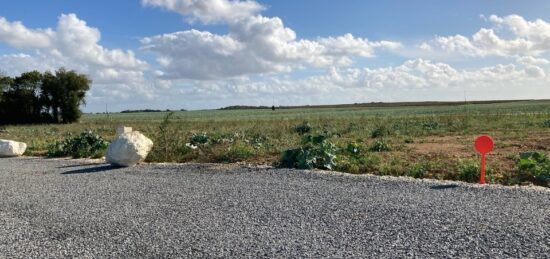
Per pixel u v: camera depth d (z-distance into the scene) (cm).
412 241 570
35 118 5491
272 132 2320
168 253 565
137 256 558
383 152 1399
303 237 602
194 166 1245
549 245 539
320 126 2708
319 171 1073
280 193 855
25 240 631
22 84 5441
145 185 997
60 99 5438
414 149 1466
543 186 877
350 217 680
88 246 599
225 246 580
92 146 1656
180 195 877
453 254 525
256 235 618
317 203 767
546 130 2067
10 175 1209
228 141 1750
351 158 1191
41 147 1942
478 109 5622
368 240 580
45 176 1174
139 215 741
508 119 2883
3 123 5347
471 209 693
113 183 1036
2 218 750
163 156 1452
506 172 980
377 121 3103
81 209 793
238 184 960
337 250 551
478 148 898
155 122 4634
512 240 559
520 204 713
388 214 685
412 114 4919
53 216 752
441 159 1201
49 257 563
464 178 955
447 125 2531
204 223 683
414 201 752
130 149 1302
